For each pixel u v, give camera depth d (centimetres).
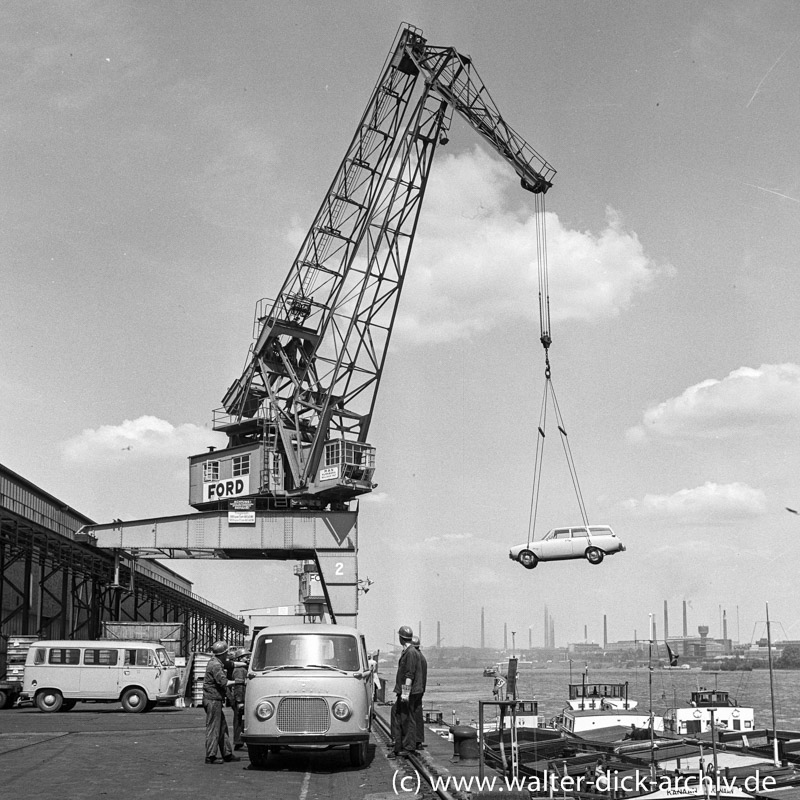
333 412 5588
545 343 3756
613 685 4941
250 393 5847
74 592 6556
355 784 1536
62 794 1424
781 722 6825
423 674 1827
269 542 5175
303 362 5841
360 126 5572
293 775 1659
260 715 1709
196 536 5200
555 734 2792
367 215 5528
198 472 5947
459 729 1698
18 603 5497
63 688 3544
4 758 1923
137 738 2391
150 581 7144
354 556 5175
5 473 5484
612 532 4159
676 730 3988
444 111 5400
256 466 5631
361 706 1742
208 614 10862
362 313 5594
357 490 5412
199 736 2450
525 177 4828
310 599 6544
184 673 4041
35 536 4988
